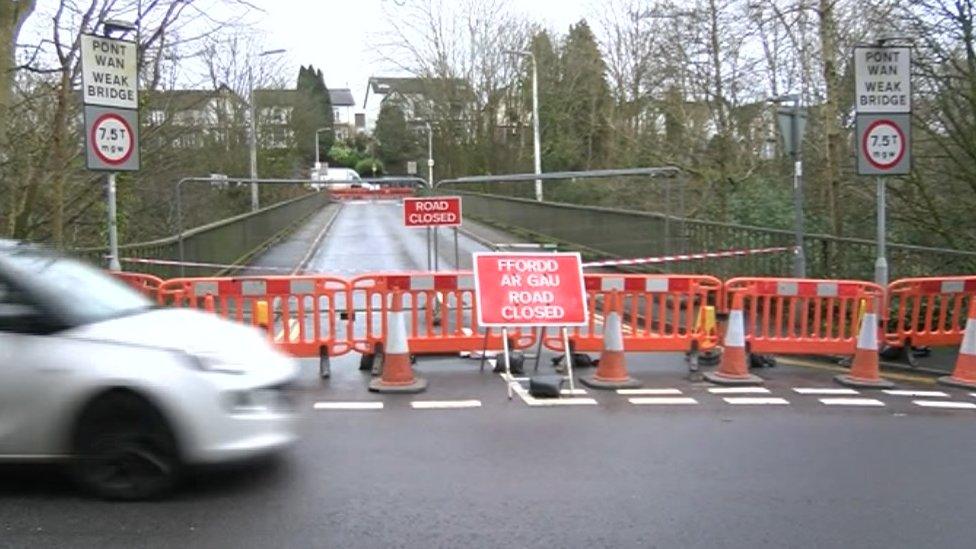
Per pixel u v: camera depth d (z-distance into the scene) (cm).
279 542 455
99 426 509
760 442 652
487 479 561
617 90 3519
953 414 749
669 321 1054
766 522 486
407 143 7375
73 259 604
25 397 507
